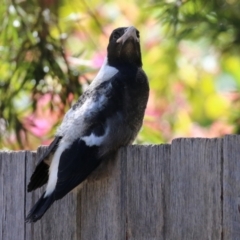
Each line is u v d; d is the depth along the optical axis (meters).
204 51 17.05
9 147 13.66
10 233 9.01
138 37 10.25
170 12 13.93
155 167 8.02
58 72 13.39
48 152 8.48
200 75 17.72
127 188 8.19
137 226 8.10
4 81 13.59
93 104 8.93
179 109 17.50
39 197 8.88
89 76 13.84
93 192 8.46
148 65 17.66
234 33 15.16
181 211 7.82
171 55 17.50
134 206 8.12
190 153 7.79
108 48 10.13
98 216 8.40
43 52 13.42
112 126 8.87
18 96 13.72
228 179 7.56
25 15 13.57
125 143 9.15
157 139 14.24
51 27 13.78
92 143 8.58
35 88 13.37
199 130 16.62
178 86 17.77
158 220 7.97
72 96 13.41
